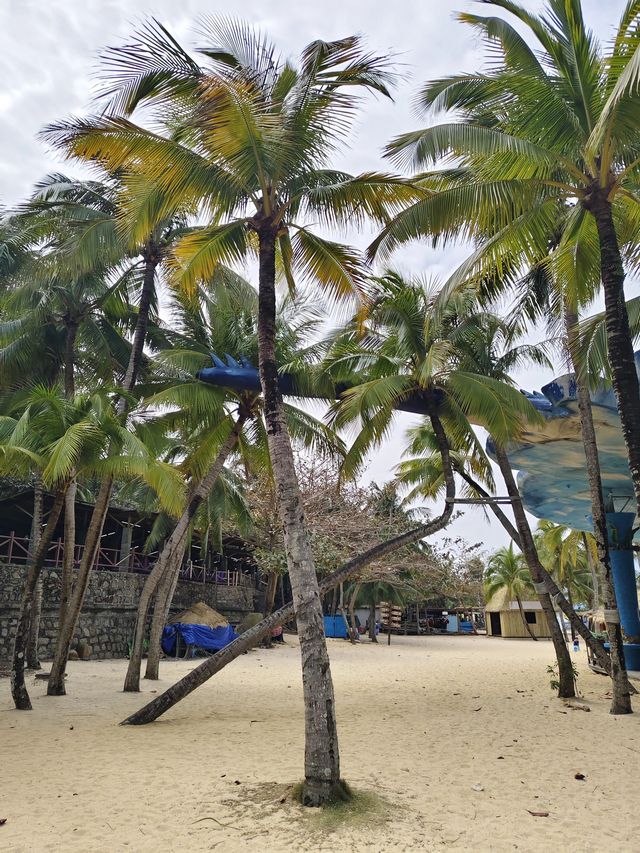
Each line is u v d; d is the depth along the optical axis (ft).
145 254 50.78
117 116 23.98
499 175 28.53
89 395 38.88
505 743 29.12
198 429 57.72
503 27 27.86
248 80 22.74
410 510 123.75
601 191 26.05
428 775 22.93
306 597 19.97
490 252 28.78
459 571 166.30
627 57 24.31
